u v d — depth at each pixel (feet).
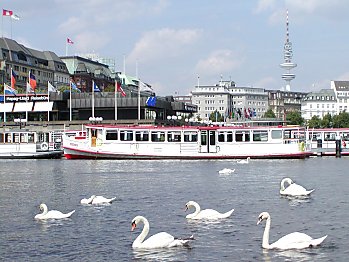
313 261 83.97
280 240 92.38
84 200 143.64
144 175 232.12
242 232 104.63
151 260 85.35
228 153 360.48
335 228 108.78
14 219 120.47
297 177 221.46
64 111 493.36
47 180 210.79
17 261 85.97
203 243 95.61
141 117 480.64
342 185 188.14
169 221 116.16
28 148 375.66
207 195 160.15
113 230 107.65
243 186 185.26
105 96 490.08
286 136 363.76
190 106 561.43
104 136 356.38
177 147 357.82
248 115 568.41
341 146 416.46
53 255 89.15
